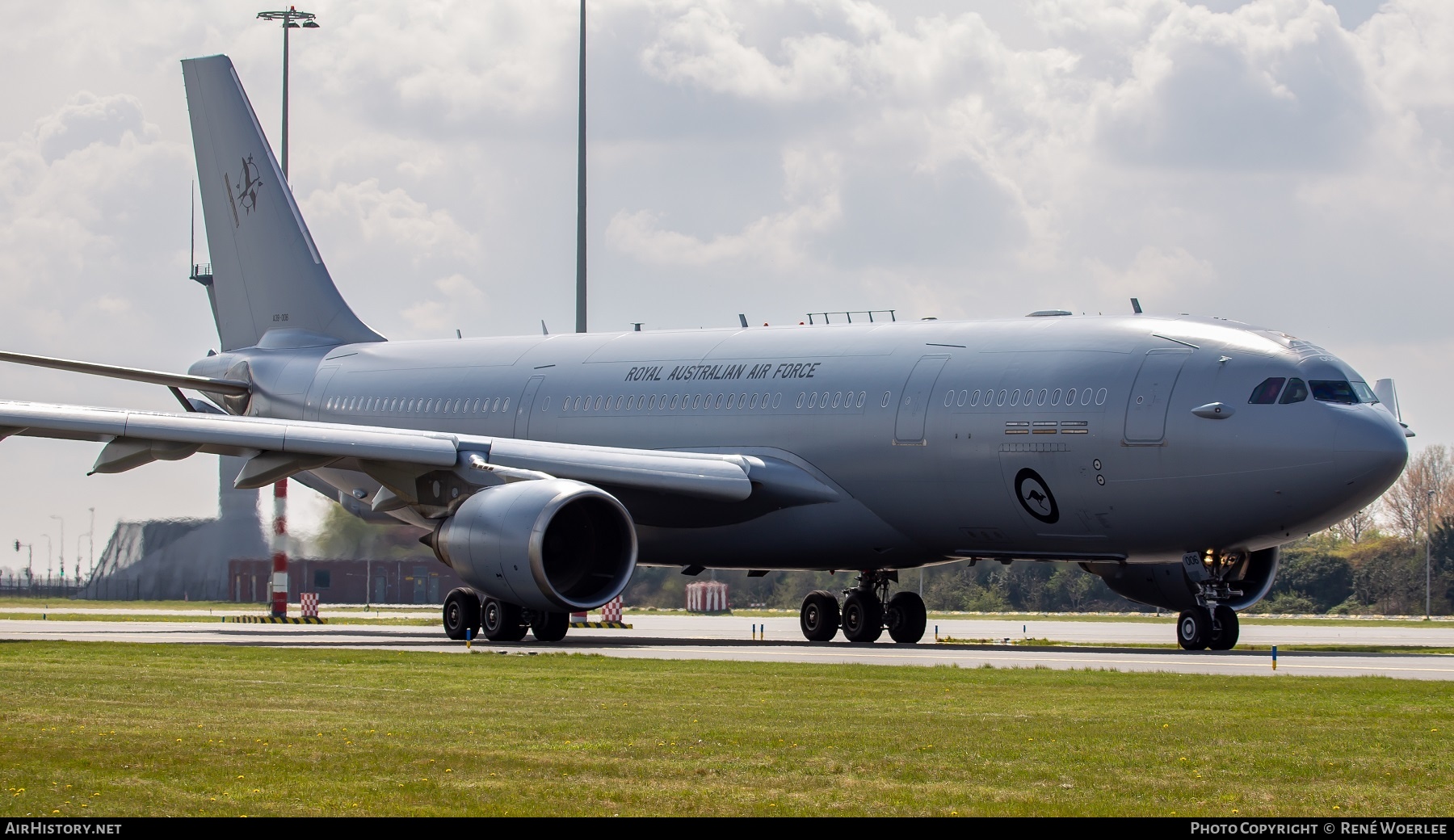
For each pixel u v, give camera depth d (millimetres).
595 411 99688
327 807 29625
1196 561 81250
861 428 87438
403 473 85438
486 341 110750
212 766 33812
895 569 94750
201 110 124062
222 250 124000
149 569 186375
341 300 119562
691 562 98000
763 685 54188
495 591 80125
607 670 60938
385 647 79500
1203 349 78438
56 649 71188
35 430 77500
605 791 31516
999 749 37531
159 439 78312
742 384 93625
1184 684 55750
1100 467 79188
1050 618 181375
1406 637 112938
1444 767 35031
